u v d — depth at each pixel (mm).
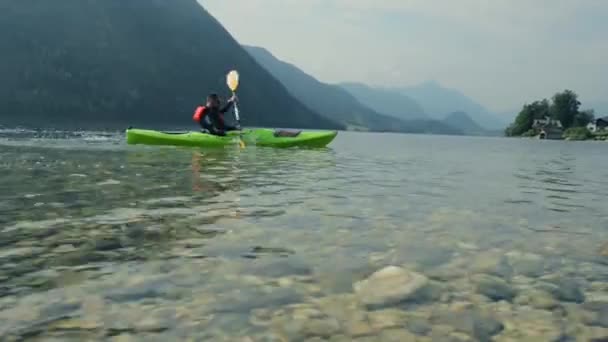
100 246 3750
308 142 19672
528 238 4484
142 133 17641
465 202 6773
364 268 3385
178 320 2453
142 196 6195
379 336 2354
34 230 4199
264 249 3793
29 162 10406
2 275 3029
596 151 40750
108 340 2215
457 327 2479
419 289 2975
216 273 3188
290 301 2748
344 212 5516
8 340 2176
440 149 32438
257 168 10555
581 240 4457
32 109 117312
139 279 3031
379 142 44219
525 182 10422
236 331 2355
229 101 18500
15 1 147875
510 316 2633
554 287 3098
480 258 3727
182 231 4301
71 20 160750
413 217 5375
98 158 11898
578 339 2371
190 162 11445
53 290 2805
